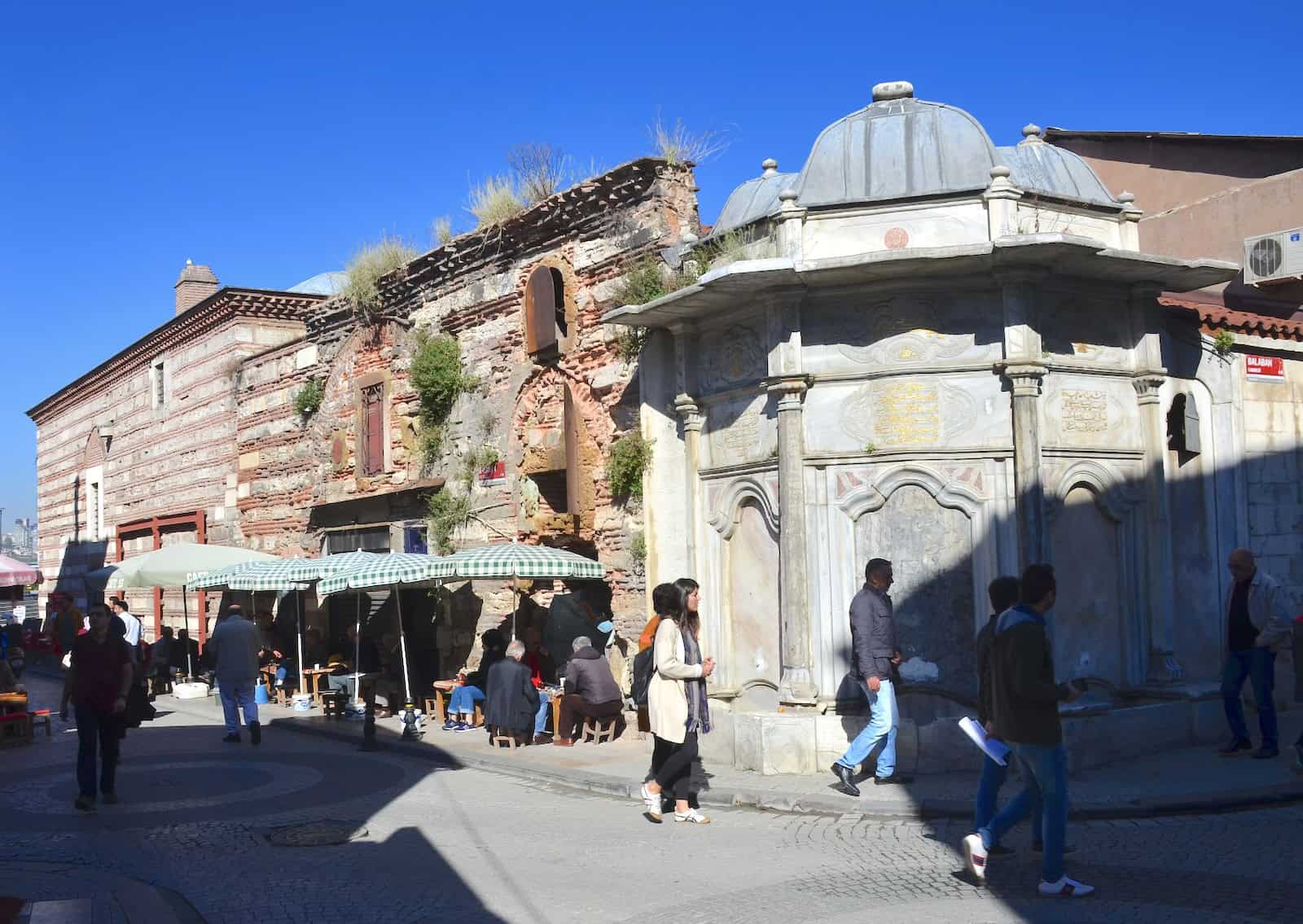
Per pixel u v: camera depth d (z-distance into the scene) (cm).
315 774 1245
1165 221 1703
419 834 924
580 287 1587
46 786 1211
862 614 988
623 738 1391
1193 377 1264
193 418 2931
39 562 4384
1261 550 1305
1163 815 891
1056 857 679
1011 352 1098
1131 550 1178
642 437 1410
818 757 1086
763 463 1217
